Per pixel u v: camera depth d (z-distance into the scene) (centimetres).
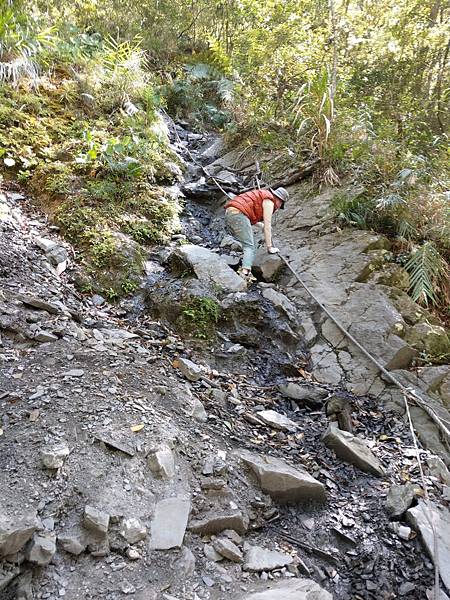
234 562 215
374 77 813
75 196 468
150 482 230
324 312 418
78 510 208
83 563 194
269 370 368
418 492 277
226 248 502
